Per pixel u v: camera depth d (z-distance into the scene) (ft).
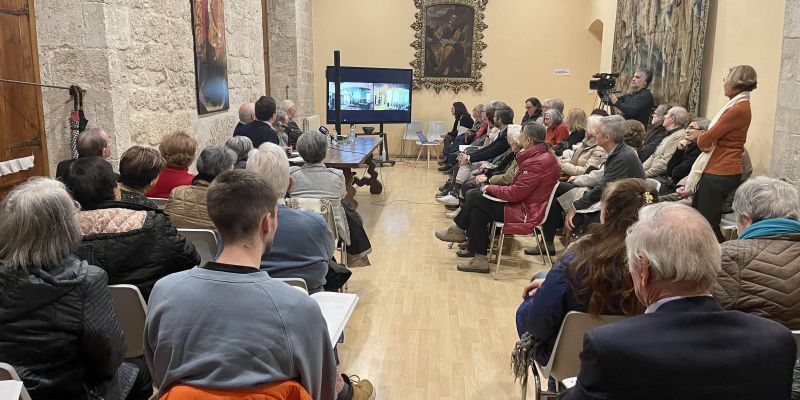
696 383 3.66
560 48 33.81
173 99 15.53
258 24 24.12
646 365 3.69
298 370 4.35
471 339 11.04
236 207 4.43
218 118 19.63
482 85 34.53
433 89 34.73
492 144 19.13
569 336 6.14
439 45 34.12
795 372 4.50
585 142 16.70
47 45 11.88
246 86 22.70
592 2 31.96
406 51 34.32
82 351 5.22
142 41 13.60
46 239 4.96
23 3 11.32
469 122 29.25
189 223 8.82
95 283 5.20
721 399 3.67
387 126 35.17
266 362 4.19
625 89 23.89
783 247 5.97
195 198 8.89
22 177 11.34
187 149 10.76
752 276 5.86
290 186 8.21
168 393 4.12
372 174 23.90
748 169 13.57
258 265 4.65
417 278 14.42
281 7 29.17
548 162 13.78
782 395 3.78
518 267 15.34
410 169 31.50
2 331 4.91
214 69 18.71
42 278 4.95
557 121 20.27
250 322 4.21
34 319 4.94
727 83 12.28
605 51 28.48
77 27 11.82
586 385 3.89
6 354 4.91
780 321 5.86
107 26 11.89
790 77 12.28
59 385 5.11
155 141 14.44
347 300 6.73
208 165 9.02
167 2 14.97
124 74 12.68
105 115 12.21
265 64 29.32
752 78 12.00
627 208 5.95
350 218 12.10
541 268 15.26
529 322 6.49
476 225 14.66
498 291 13.58
